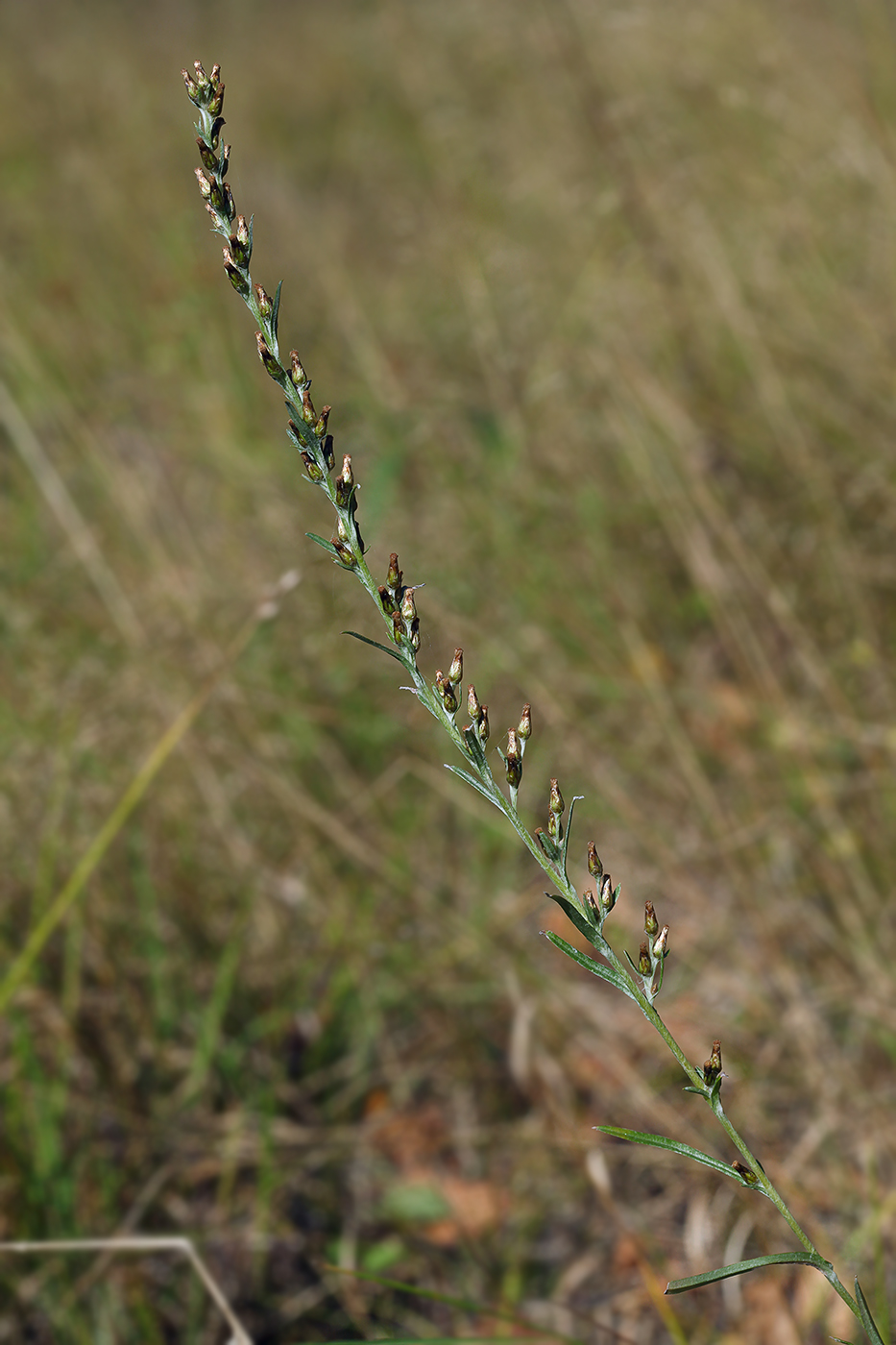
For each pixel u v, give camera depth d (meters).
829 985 2.56
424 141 5.34
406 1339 1.63
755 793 2.92
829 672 2.98
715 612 3.19
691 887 2.68
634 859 2.94
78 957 2.46
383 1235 2.34
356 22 6.98
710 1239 2.15
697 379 3.93
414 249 4.86
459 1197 2.38
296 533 3.34
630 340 3.91
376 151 6.27
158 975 2.61
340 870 2.91
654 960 0.99
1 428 3.80
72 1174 2.27
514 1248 2.26
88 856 2.30
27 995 2.37
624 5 4.50
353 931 2.75
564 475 3.72
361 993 2.68
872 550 3.27
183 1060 2.57
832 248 3.86
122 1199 2.32
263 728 3.04
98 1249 2.11
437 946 2.74
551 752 3.07
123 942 2.72
